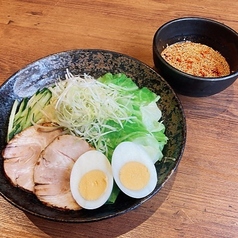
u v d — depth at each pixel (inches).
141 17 17.7
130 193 10.5
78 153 11.6
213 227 10.7
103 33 16.8
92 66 14.4
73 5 18.1
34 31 16.7
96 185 10.7
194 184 11.7
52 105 13.4
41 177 11.1
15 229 10.6
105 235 10.5
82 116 12.7
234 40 14.3
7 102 13.2
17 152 11.8
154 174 10.8
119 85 13.7
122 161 10.9
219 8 18.4
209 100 14.3
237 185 11.8
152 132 12.4
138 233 10.6
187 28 15.0
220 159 12.4
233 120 13.7
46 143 12.2
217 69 14.2
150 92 13.4
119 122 12.5
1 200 11.1
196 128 13.3
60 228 10.6
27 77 13.7
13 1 18.1
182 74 12.7
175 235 10.6
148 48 16.2
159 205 11.2
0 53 15.6
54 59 14.1
